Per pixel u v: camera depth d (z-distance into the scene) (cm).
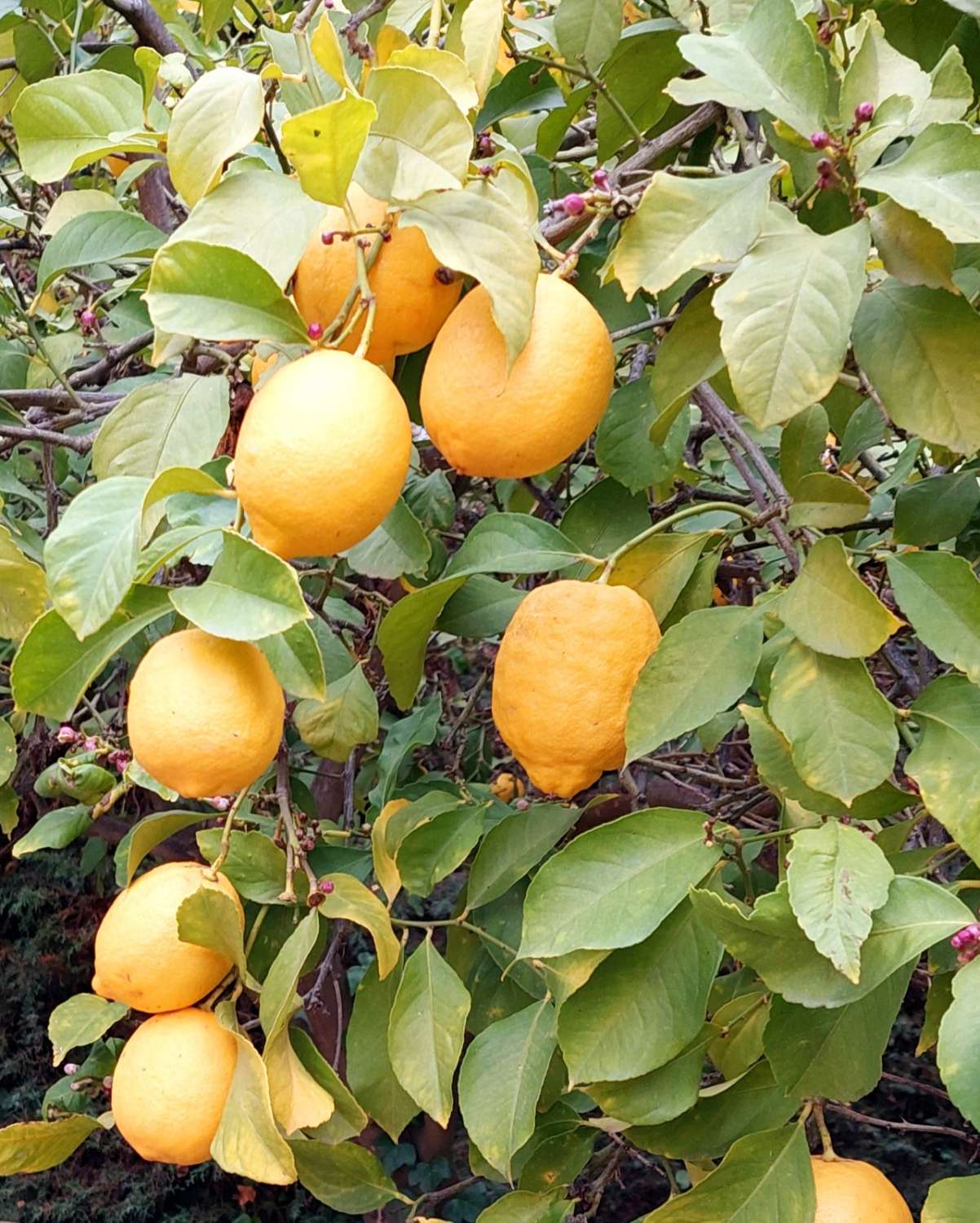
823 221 66
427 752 141
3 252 127
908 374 61
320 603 98
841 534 79
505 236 57
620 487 78
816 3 75
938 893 57
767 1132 63
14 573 72
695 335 65
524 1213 79
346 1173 83
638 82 81
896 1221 63
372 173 57
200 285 57
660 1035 64
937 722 61
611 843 64
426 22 88
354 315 58
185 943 70
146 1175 190
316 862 89
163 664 58
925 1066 183
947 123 56
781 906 57
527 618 65
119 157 113
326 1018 125
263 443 54
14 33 99
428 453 104
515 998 85
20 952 210
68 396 90
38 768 133
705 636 63
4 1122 194
